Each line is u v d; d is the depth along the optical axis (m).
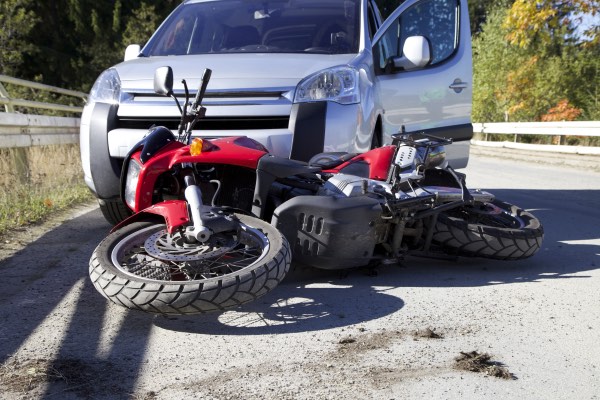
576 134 18.39
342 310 3.53
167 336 3.15
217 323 3.32
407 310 3.53
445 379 2.66
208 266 3.28
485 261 4.71
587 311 3.55
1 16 22.70
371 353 2.93
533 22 20.19
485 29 30.03
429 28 6.61
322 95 4.81
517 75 27.12
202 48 5.86
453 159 6.66
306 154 4.69
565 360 2.88
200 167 4.00
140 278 3.14
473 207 4.77
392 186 4.04
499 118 28.47
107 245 3.43
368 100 5.11
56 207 6.87
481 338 3.13
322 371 2.74
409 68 5.89
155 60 5.38
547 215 6.94
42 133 9.67
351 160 4.36
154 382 2.64
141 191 3.76
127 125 4.91
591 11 19.61
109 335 3.16
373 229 3.93
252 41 5.82
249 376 2.69
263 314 3.46
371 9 6.36
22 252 4.91
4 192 6.98
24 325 3.31
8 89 19.16
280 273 3.23
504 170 13.23
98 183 4.89
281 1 6.29
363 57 5.45
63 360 2.85
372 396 2.50
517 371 2.76
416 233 4.26
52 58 26.03
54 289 3.94
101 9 26.48
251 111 4.67
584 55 25.66
